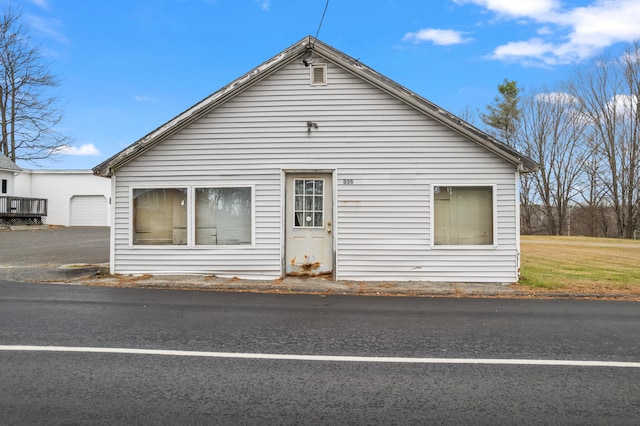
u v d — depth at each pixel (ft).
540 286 33.35
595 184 145.89
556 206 152.87
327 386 13.78
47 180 119.75
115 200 36.58
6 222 102.68
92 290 30.12
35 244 63.93
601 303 28.27
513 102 149.07
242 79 35.32
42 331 19.38
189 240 36.09
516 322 22.54
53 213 119.14
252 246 35.76
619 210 137.90
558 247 77.36
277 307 25.63
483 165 34.83
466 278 34.81
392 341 18.71
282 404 12.45
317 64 35.70
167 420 11.41
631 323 22.52
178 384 13.76
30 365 15.20
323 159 35.63
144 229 36.65
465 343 18.56
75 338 18.39
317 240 36.09
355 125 35.53
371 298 29.30
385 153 35.35
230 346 17.65
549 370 15.42
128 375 14.43
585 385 14.08
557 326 21.75
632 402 12.84
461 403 12.66
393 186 35.27
